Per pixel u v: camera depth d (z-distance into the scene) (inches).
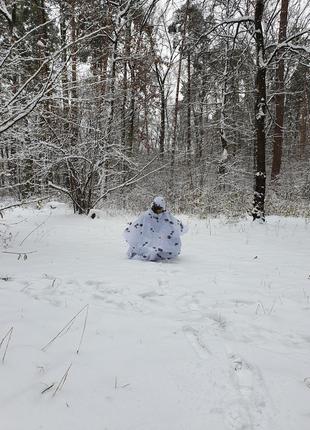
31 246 314.8
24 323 142.1
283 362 123.3
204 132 937.5
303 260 281.0
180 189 689.6
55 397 97.2
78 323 146.6
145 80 661.9
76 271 232.8
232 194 612.4
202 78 846.5
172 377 110.4
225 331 149.2
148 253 275.3
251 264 267.1
